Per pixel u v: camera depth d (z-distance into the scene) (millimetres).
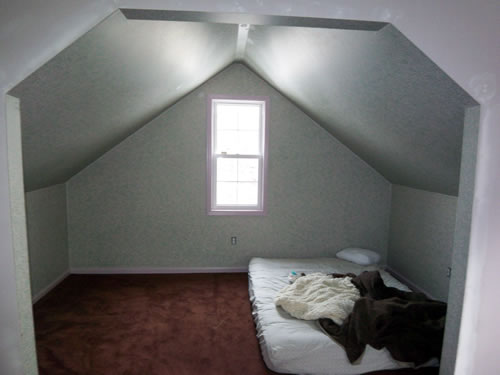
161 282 3293
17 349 1255
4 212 1184
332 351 1878
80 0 1106
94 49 1322
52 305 2768
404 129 2057
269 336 1990
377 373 1900
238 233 3582
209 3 1143
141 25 1399
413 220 3213
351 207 3652
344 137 3211
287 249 3654
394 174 3207
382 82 1686
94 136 2467
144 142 3369
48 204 3041
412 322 1949
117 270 3518
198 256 3580
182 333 2352
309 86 2498
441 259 2795
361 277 2578
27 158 2037
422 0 1184
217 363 2020
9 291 1221
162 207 3479
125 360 2035
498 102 1243
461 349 1365
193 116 3371
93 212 3420
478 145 1270
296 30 1768
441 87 1349
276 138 3496
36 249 2854
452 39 1203
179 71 2322
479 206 1295
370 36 1374
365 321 1940
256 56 2725
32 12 1100
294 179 3564
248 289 3137
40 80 1243
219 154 3510
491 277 1327
